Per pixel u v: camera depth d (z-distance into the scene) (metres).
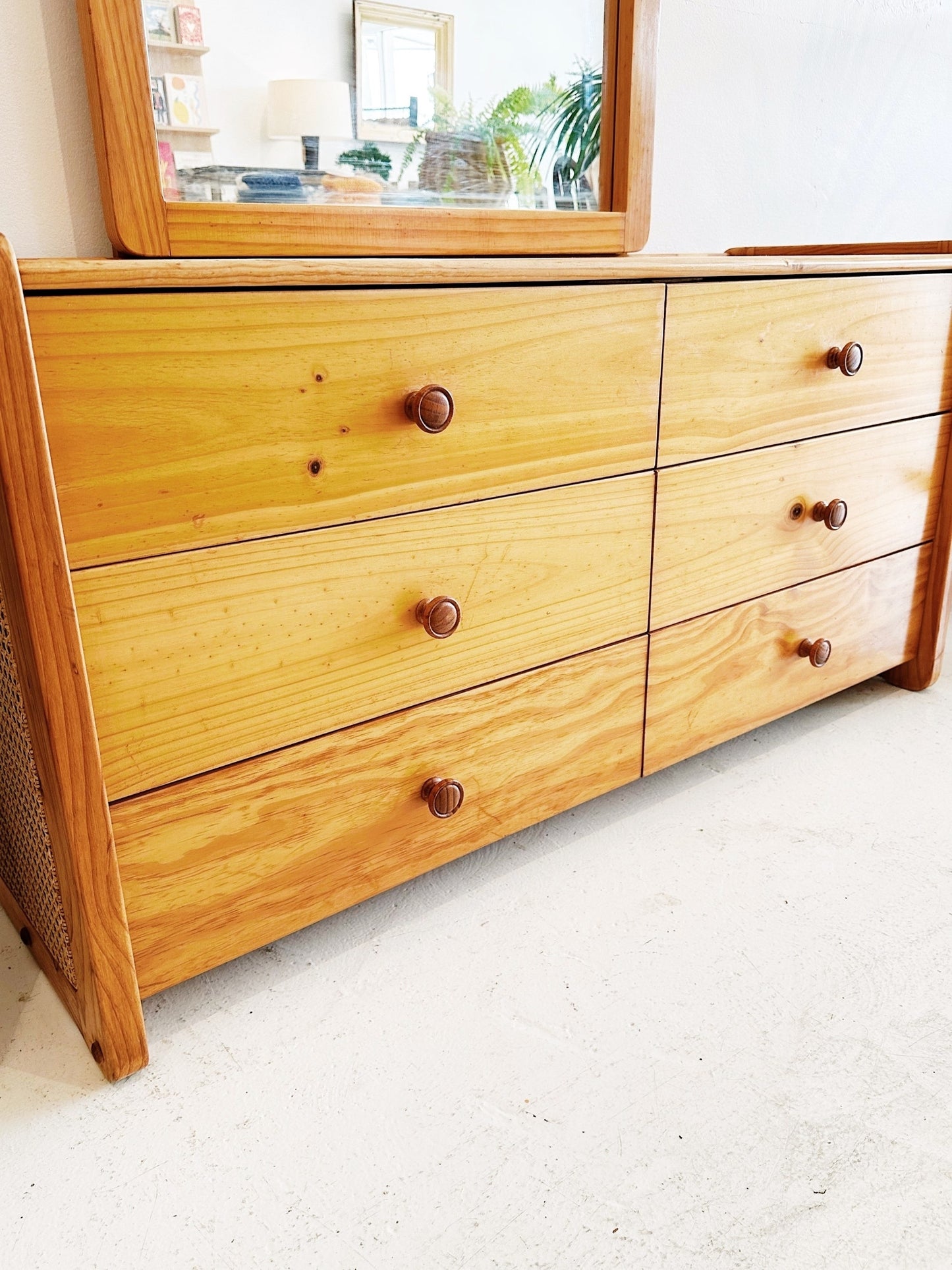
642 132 1.10
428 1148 0.73
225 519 0.73
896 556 1.37
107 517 0.67
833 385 1.16
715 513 1.09
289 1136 0.75
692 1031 0.84
